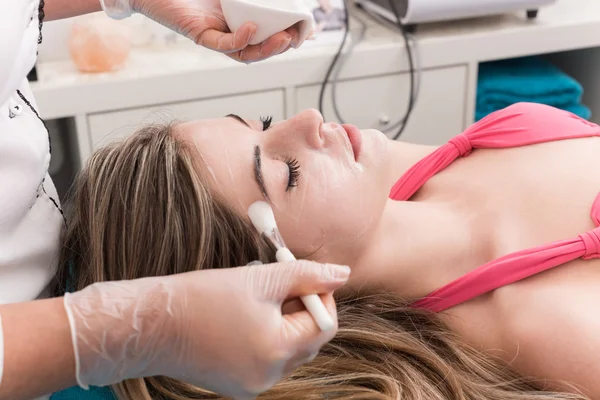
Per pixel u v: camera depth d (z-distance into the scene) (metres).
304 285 0.72
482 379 0.99
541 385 0.96
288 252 0.81
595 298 0.96
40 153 0.94
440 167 1.27
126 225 0.99
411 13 1.77
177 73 1.66
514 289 1.01
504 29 1.85
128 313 0.68
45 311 0.68
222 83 1.70
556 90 1.87
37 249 0.98
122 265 0.99
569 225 1.06
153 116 1.62
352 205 1.01
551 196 1.11
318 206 0.99
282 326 0.71
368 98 1.82
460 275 1.09
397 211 1.13
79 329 0.67
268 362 0.70
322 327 0.71
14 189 0.89
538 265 1.00
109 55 1.65
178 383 1.00
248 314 0.69
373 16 1.98
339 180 1.01
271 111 1.77
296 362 0.73
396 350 1.02
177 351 0.70
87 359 0.68
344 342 1.04
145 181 0.99
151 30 1.82
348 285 1.09
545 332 0.95
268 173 0.99
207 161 1.00
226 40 0.98
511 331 0.98
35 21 0.86
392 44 1.78
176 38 1.83
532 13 1.89
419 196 1.28
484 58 1.85
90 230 1.02
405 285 1.09
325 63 1.75
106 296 0.69
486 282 1.03
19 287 0.95
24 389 0.66
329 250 1.03
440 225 1.12
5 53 0.76
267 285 0.71
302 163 1.00
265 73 1.71
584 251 1.00
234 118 1.08
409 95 1.85
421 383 0.97
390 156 1.07
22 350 0.65
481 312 1.04
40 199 1.02
